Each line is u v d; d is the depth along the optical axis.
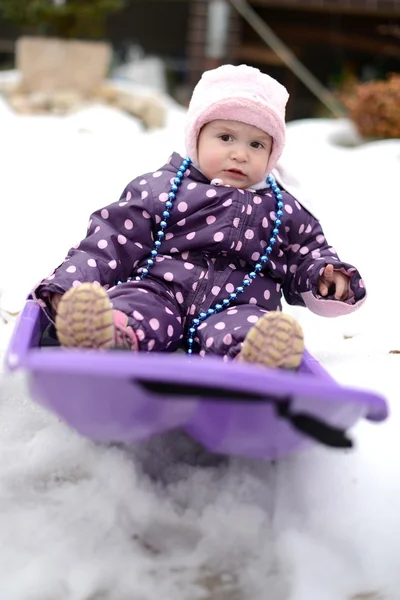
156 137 4.21
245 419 1.17
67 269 1.56
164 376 1.04
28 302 1.57
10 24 9.30
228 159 1.74
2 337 1.96
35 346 1.50
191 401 1.13
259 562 1.24
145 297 1.57
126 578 1.20
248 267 1.75
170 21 10.04
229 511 1.31
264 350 1.29
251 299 1.71
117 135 4.39
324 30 7.16
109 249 1.64
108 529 1.28
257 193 1.79
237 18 7.15
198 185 1.75
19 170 3.37
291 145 4.53
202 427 1.21
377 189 3.44
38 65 6.49
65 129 4.51
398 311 2.22
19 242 2.58
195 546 1.28
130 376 1.06
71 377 1.10
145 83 8.46
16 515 1.30
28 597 1.16
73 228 2.72
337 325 2.12
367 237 2.82
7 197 3.00
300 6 6.88
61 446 1.44
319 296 1.69
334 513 1.30
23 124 4.55
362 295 1.65
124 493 1.34
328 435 1.15
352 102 5.23
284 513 1.31
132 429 1.22
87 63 6.52
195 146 1.80
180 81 9.22
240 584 1.21
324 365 1.84
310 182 3.53
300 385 1.07
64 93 6.27
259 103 1.71
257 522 1.30
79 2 6.49
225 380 1.05
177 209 1.72
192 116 1.78
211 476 1.40
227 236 1.70
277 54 7.06
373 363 1.86
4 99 6.43
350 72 7.20
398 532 1.27
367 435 1.50
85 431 1.25
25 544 1.25
